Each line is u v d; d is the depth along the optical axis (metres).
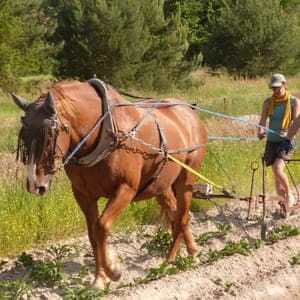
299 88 37.88
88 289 6.38
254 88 36.59
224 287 6.89
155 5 38.03
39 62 38.31
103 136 6.26
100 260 6.57
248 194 11.65
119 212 6.44
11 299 6.33
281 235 8.66
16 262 7.53
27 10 42.38
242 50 45.81
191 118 7.87
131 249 8.53
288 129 9.26
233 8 47.38
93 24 36.31
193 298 6.62
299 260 7.62
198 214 10.59
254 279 7.19
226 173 10.67
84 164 6.26
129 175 6.47
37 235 8.68
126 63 36.75
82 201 6.76
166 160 7.03
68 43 37.59
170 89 37.22
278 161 9.46
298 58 47.94
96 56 37.03
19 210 8.84
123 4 36.62
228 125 14.66
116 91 6.73
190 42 55.50
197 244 8.79
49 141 5.83
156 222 9.91
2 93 33.59
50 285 6.94
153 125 6.91
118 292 6.48
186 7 56.25
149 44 37.06
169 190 8.05
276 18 46.19
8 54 34.50
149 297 6.45
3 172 10.01
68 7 37.31
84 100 6.25
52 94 5.89
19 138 5.89
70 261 7.91
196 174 7.78
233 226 9.83
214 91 34.81
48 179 5.90
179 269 7.30
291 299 7.00
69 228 8.95
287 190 9.59
